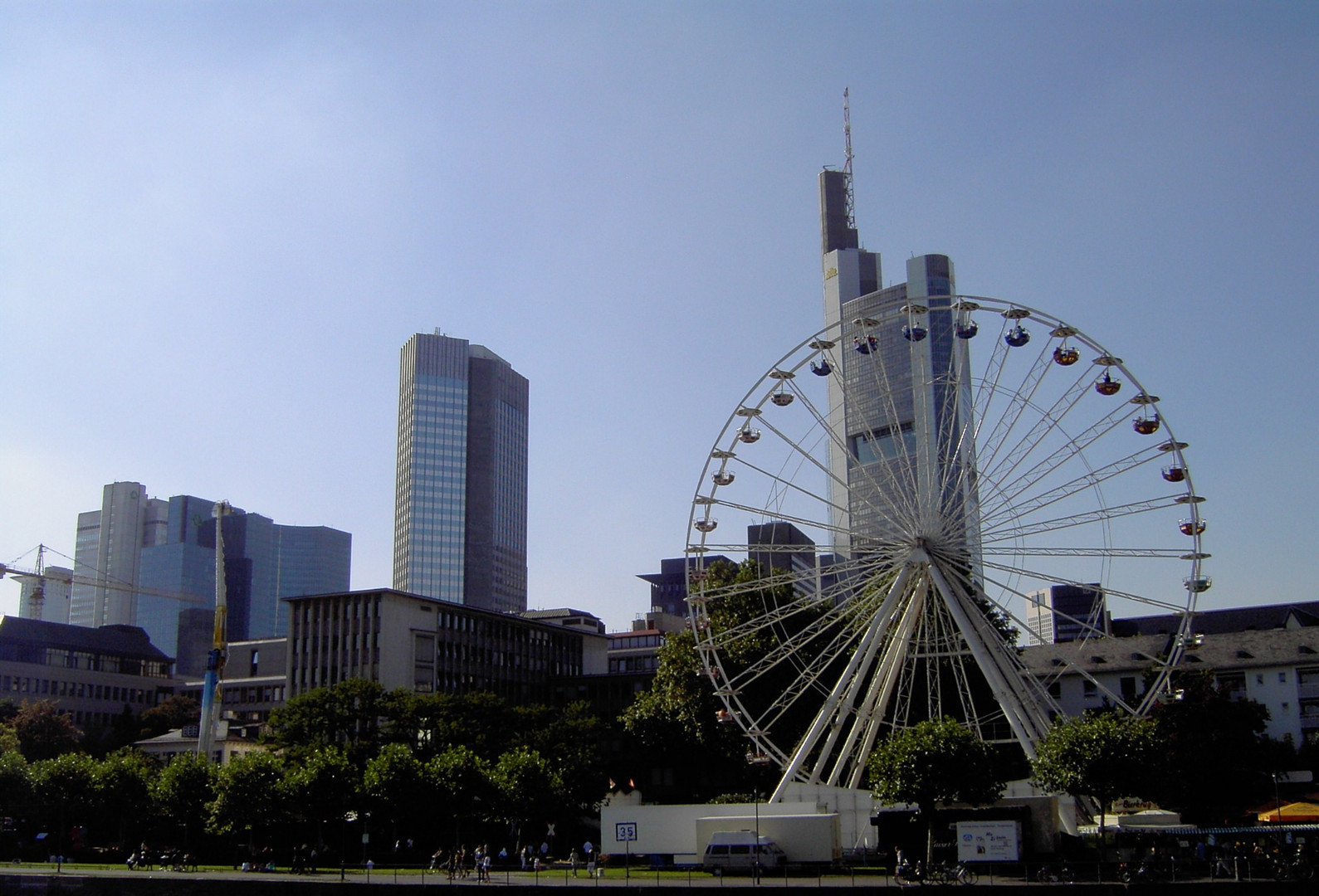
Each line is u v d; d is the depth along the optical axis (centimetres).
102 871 10869
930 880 7675
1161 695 9912
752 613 13025
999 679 9144
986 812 8538
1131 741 8356
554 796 11894
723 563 14225
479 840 12938
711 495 10156
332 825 12519
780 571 12419
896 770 8588
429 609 19275
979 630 9381
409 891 8388
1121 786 8300
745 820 9175
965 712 10431
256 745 17688
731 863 8838
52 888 9806
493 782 11519
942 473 9719
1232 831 8712
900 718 12150
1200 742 10425
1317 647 14462
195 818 12700
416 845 12725
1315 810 8919
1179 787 10325
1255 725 10762
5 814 12781
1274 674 14488
